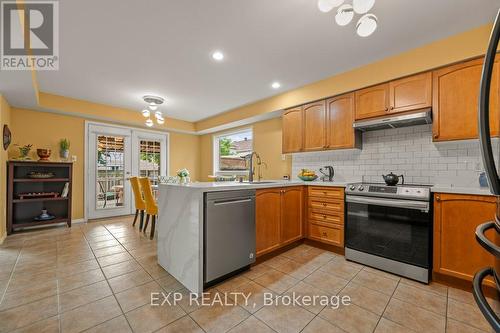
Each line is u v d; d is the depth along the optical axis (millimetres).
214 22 1913
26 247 2824
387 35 2088
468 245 1805
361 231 2393
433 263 1969
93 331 1373
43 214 3740
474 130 1987
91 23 1907
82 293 1787
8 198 3328
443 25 1950
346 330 1400
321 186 2791
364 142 2955
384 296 1770
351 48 2307
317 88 3088
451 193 1884
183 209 1965
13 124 3576
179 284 1945
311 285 1940
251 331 1390
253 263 2377
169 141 5480
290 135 3436
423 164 2500
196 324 1447
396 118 2348
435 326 1431
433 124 2193
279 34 2078
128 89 3416
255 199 2277
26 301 1672
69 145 4051
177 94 3617
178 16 1834
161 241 2297
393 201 2152
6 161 3303
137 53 2400
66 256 2537
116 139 4680
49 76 2945
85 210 4250
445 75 2145
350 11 1510
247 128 4715
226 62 2596
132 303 1663
